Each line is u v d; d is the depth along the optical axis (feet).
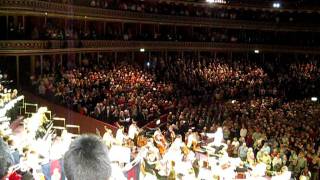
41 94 122.21
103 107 125.70
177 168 82.53
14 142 58.80
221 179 81.46
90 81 146.51
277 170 99.86
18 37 137.80
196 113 140.46
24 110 106.22
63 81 135.23
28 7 141.38
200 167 88.33
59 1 160.25
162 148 97.09
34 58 154.20
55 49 154.61
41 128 79.82
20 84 141.69
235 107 156.35
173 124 126.00
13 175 24.26
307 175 98.32
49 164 39.86
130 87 154.40
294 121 147.64
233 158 94.02
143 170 69.67
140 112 132.67
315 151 121.70
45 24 161.79
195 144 105.19
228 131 125.59
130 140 95.86
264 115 151.74
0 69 141.90
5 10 134.41
